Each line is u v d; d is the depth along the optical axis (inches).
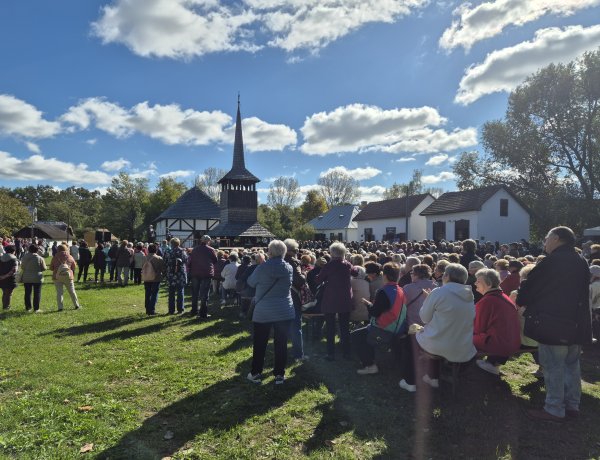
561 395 156.6
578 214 1179.3
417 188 2511.1
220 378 200.8
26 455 129.9
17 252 983.0
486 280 194.7
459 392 185.0
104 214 2573.8
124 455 131.5
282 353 191.2
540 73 1241.4
